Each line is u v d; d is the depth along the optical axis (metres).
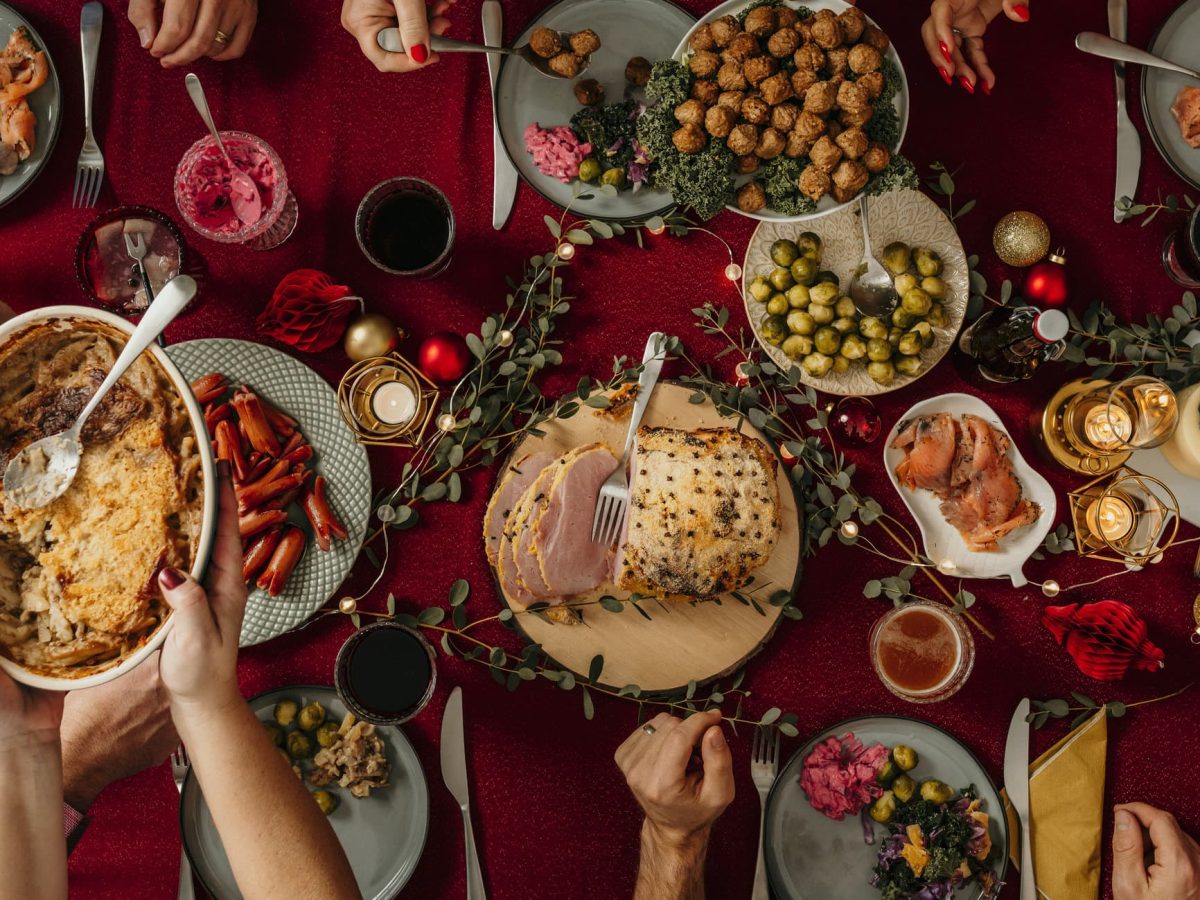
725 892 2.12
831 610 2.16
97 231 1.93
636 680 2.09
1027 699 2.16
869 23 1.91
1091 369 2.20
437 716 2.10
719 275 2.18
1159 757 2.18
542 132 2.07
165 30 1.96
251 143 1.98
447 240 2.05
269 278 2.12
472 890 2.07
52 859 1.36
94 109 2.09
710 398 2.09
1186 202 2.20
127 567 1.44
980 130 2.20
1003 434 2.12
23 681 1.35
